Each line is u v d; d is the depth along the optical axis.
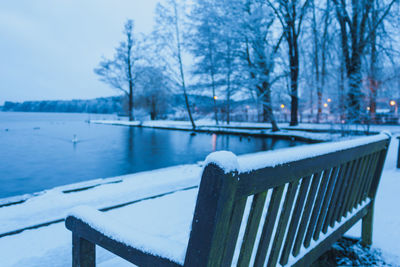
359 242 2.32
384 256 2.10
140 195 3.94
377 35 18.59
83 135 22.38
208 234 0.69
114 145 15.71
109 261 1.67
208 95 27.52
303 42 23.50
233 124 30.08
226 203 0.68
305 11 20.83
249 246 0.95
